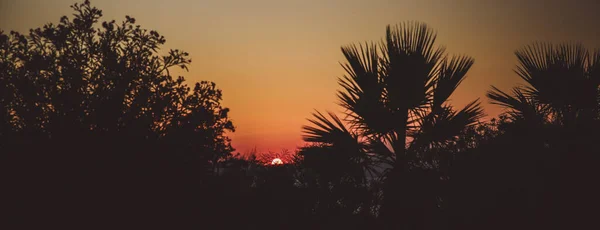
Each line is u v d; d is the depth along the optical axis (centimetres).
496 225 454
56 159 262
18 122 278
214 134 323
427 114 551
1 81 273
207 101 324
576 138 475
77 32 300
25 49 281
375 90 552
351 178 511
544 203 446
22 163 258
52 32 289
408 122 553
